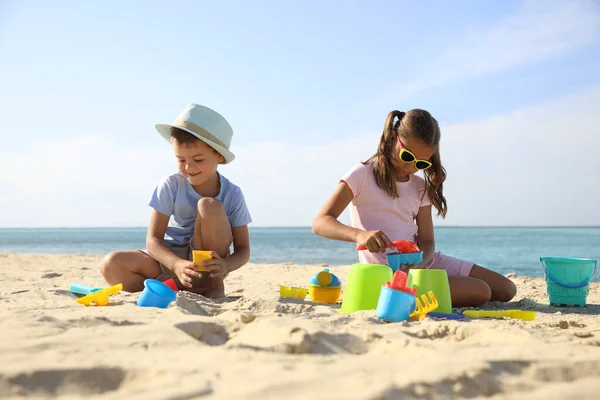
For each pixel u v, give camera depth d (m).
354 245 28.42
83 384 1.19
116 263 3.26
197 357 1.36
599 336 1.85
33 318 1.75
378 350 1.56
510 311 2.63
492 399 1.18
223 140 3.36
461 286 3.18
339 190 3.31
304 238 48.94
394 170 3.35
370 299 2.62
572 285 3.36
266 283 4.56
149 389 1.12
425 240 3.54
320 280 3.25
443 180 3.48
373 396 1.08
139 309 2.30
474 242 32.28
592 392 1.21
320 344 1.55
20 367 1.22
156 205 3.37
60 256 9.03
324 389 1.13
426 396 1.14
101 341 1.49
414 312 2.42
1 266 6.43
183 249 3.41
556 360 1.40
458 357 1.41
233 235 3.54
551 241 34.28
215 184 3.49
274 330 1.65
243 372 1.23
